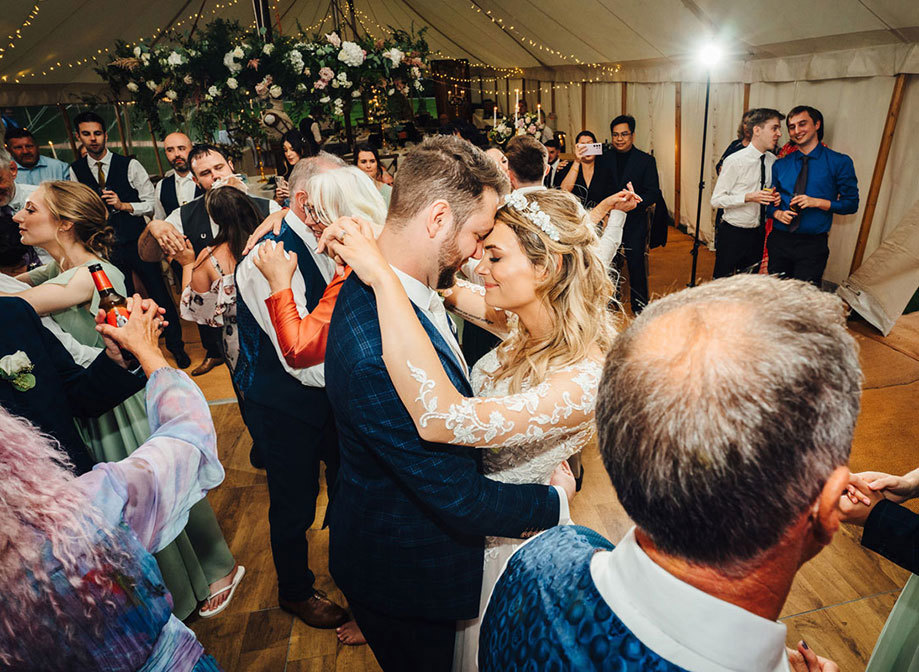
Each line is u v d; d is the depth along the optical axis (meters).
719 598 0.50
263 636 2.17
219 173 3.38
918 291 4.73
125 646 0.78
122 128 7.59
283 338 1.70
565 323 1.28
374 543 1.29
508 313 1.70
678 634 0.49
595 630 0.54
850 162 4.07
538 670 0.56
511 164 3.17
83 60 6.55
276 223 2.10
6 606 0.67
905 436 3.16
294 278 1.93
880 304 4.39
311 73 4.85
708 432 0.45
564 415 1.19
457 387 1.22
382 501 1.27
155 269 4.27
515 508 1.21
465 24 9.91
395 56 5.00
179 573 2.08
